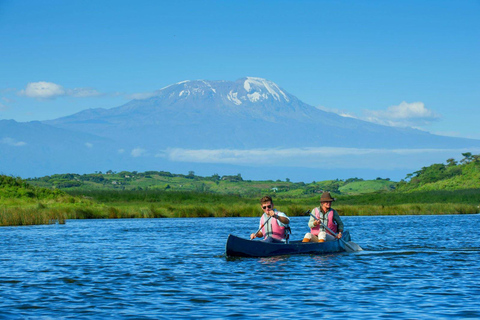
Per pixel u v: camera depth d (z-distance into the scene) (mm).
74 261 16734
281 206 54688
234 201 76500
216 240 24438
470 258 16938
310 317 9398
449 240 24266
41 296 11203
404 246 21188
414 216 53812
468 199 83438
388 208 58312
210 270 14570
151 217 50094
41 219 37812
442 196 86688
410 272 14078
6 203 52812
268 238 17391
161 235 27656
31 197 57094
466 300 10609
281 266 15195
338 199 93688
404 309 9914
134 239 25031
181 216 51000
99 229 32594
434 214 58406
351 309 9945
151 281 12930
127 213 49688
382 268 14773
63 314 9672
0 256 18109
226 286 12242
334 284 12414
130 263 16172
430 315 9469
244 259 16641
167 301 10688
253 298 10938
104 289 11945
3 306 10289
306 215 54156
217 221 43531
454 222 41219
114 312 9805
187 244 22391
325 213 17859
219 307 10156
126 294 11383
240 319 9289
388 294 11242
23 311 9898
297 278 13242
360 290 11688
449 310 9805
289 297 11016
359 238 25641
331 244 17953
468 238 25406
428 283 12477
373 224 38812
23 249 20453
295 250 17172
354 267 14984
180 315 9570
